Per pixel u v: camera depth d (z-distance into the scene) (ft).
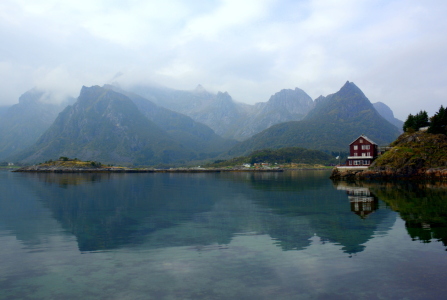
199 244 88.12
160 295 56.49
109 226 113.29
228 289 58.65
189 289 58.80
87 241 92.38
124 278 64.08
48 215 136.56
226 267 69.77
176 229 107.65
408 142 334.65
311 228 106.73
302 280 62.49
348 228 105.81
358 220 118.93
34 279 63.93
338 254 78.02
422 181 291.58
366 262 72.08
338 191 227.61
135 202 179.63
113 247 85.92
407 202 162.20
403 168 308.60
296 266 70.03
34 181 376.07
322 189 247.50
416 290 58.08
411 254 77.30
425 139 322.55
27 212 144.46
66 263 73.15
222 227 110.01
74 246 87.20
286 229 105.81
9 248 85.56
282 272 66.64
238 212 142.10
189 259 75.31
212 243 89.15
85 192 238.89
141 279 63.46
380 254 77.56
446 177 284.41
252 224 114.83
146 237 96.58
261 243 88.63
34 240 93.97
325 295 56.18
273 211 143.84
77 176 532.32
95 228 110.11
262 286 59.93
